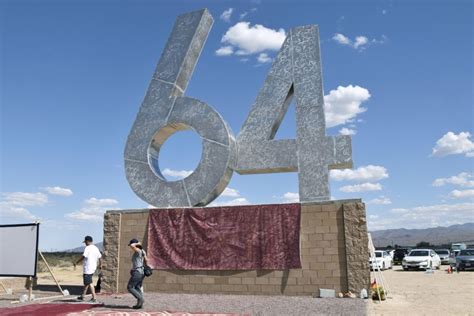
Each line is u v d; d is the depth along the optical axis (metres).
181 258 12.98
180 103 14.27
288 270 12.02
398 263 35.62
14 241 12.55
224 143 13.39
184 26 15.12
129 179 14.32
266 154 13.44
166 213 13.44
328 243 11.84
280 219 12.38
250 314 8.84
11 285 17.19
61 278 24.67
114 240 13.80
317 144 12.99
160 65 14.99
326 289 11.55
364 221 11.62
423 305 11.07
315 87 13.47
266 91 13.94
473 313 9.80
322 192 12.60
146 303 10.58
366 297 11.12
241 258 12.44
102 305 10.35
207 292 12.56
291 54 13.98
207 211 13.06
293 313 8.93
